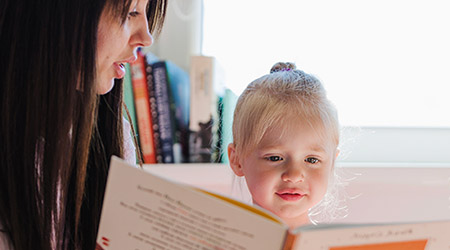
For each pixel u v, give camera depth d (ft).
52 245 2.42
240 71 4.36
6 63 2.33
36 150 2.36
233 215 1.76
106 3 2.39
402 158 4.41
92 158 2.87
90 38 2.37
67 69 2.34
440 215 3.91
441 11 4.35
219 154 4.00
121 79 2.94
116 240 1.94
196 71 3.92
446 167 3.93
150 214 1.86
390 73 4.41
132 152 3.30
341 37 4.37
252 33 4.34
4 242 2.31
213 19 4.34
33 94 2.32
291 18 4.34
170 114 3.92
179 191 1.78
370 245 1.86
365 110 4.42
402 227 1.88
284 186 3.10
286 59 4.36
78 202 2.53
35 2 2.32
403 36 4.38
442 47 4.39
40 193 2.36
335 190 3.84
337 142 3.36
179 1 4.32
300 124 3.14
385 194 3.88
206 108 3.94
